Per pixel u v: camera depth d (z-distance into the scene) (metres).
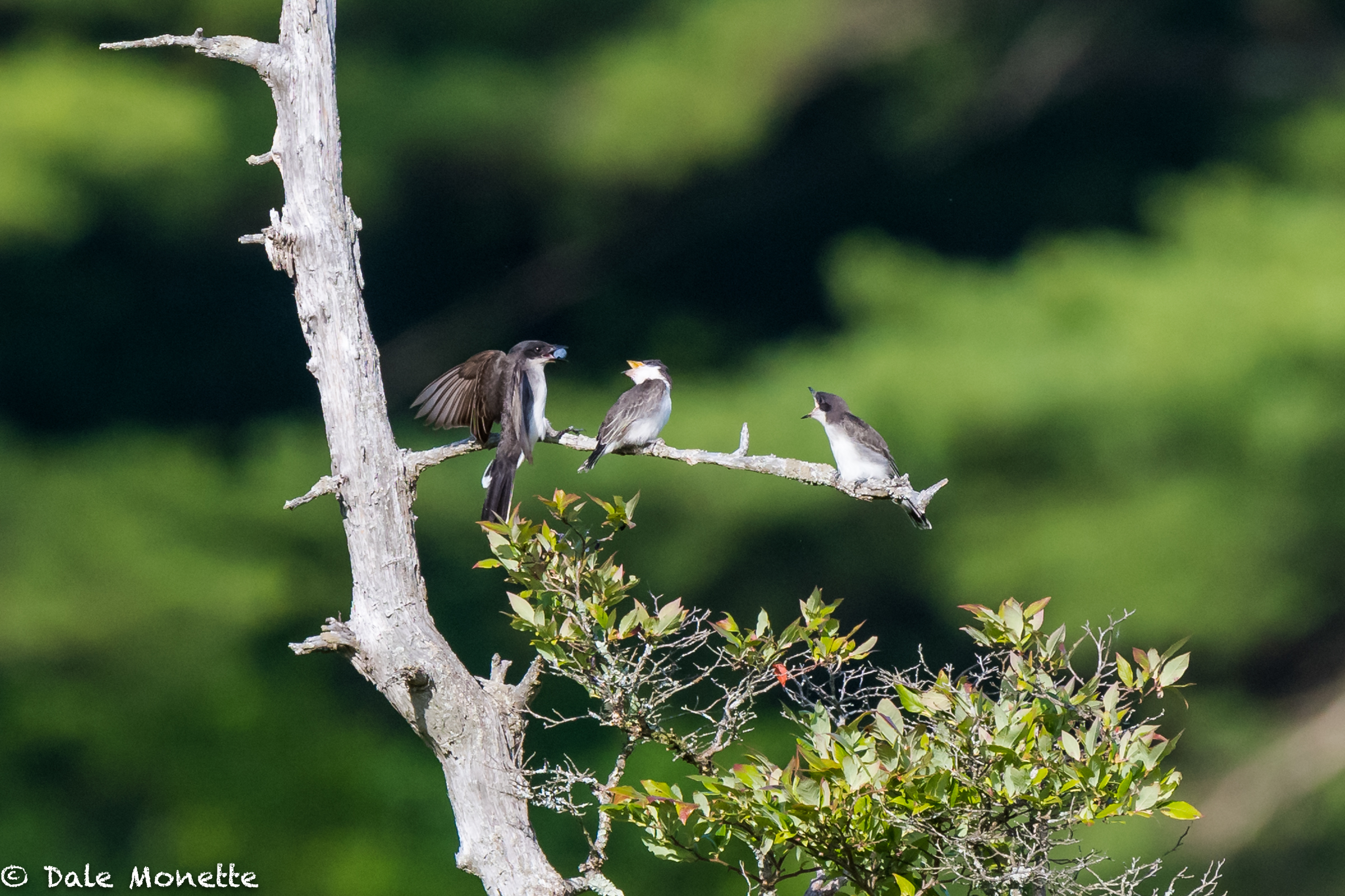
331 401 4.58
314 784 15.03
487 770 4.54
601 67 19.22
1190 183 19.19
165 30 18.39
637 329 21.53
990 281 18.69
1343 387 16.55
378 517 4.57
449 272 21.98
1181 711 17.89
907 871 4.19
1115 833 13.41
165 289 20.75
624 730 4.57
